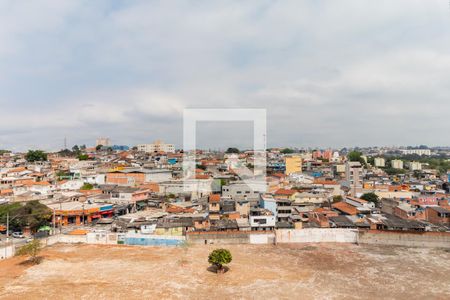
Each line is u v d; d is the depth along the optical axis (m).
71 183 93.62
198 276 36.88
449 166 177.75
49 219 62.56
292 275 37.31
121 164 138.38
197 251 46.50
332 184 95.19
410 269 39.38
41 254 44.81
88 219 66.31
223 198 73.56
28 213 59.28
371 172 138.25
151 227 53.47
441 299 31.62
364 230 50.28
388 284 35.00
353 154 181.38
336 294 32.50
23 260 42.22
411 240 48.56
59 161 144.00
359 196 85.75
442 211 61.34
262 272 38.12
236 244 49.94
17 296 31.27
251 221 53.56
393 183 102.62
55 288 33.25
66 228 61.16
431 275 37.50
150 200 81.69
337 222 56.25
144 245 49.97
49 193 82.19
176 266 40.12
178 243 49.53
